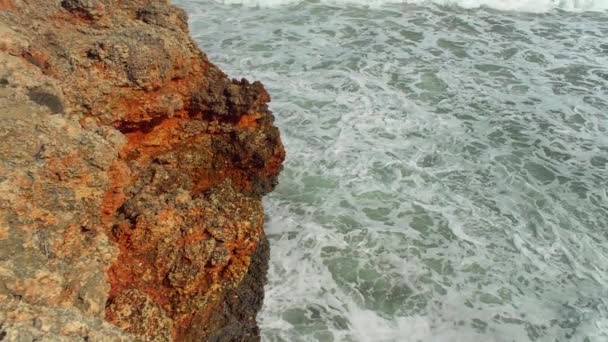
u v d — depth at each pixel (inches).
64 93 306.5
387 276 399.9
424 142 541.0
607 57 711.1
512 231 441.7
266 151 427.2
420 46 720.3
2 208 213.0
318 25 762.2
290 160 504.7
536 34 772.0
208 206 321.7
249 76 624.4
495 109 596.7
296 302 375.9
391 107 588.7
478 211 461.7
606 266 413.4
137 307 256.7
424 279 398.3
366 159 512.1
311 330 357.4
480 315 371.9
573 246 430.3
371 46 711.7
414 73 655.1
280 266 402.9
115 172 278.8
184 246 295.7
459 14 820.0
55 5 353.1
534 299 384.5
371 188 479.5
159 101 358.0
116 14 374.0
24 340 161.0
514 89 635.5
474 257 416.8
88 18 357.1
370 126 557.0
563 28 791.7
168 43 358.6
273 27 750.5
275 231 433.1
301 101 587.2
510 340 355.6
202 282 299.4
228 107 400.5
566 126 573.9
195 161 395.9
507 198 477.7
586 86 644.7
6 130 237.5
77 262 223.0
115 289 265.7
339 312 371.2
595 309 377.4
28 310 176.2
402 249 422.0
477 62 689.6
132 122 352.2
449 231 439.2
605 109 602.5
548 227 448.1
